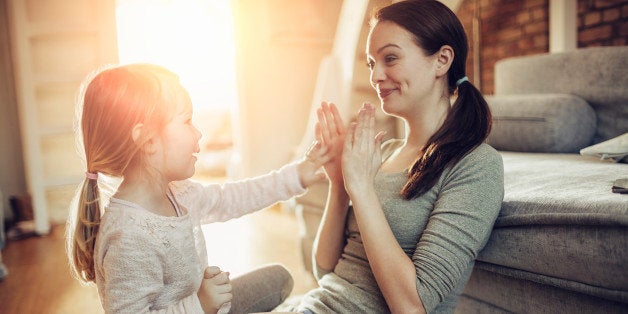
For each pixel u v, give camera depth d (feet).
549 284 2.79
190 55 20.95
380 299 2.68
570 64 6.00
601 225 2.44
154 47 20.18
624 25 9.53
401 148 3.23
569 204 2.67
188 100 2.58
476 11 12.17
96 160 2.46
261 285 3.26
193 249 2.63
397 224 2.81
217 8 20.47
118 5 19.08
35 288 6.82
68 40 10.95
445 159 2.69
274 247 8.25
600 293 2.52
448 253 2.43
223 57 21.90
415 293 2.39
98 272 2.40
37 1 10.48
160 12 20.01
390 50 2.81
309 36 12.44
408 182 2.78
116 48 11.18
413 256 2.54
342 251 3.31
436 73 2.86
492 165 2.64
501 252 2.99
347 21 9.04
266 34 12.33
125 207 2.36
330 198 3.30
